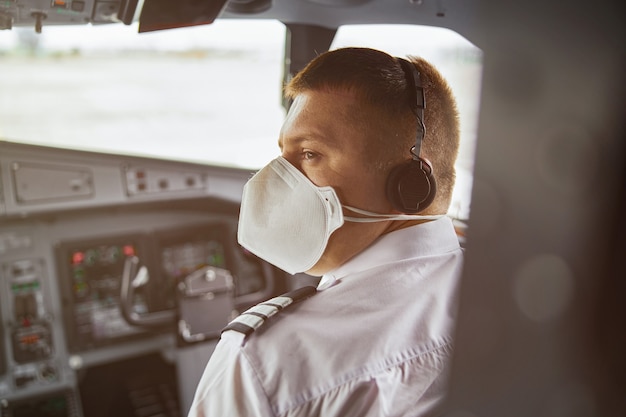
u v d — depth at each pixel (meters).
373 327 0.79
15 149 2.66
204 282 2.82
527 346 0.52
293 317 0.82
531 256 0.51
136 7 1.34
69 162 2.76
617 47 0.44
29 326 2.86
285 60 2.07
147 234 3.03
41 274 2.87
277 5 1.70
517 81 0.51
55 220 2.87
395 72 0.81
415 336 0.78
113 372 3.23
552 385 0.50
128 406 3.07
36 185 2.73
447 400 0.63
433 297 0.82
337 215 0.82
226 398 0.78
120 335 3.01
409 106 0.80
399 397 0.75
